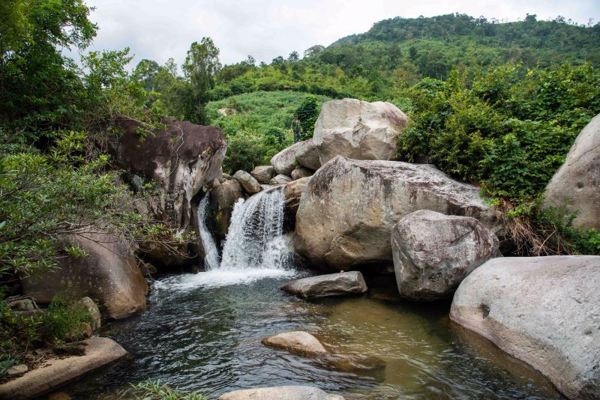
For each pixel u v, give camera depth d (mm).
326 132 11062
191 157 9414
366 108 10922
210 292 7758
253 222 10430
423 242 6336
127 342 5500
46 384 4191
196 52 28906
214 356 5078
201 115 25312
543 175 7195
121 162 8914
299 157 13141
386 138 10117
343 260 8312
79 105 8273
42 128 8016
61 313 5145
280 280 8578
